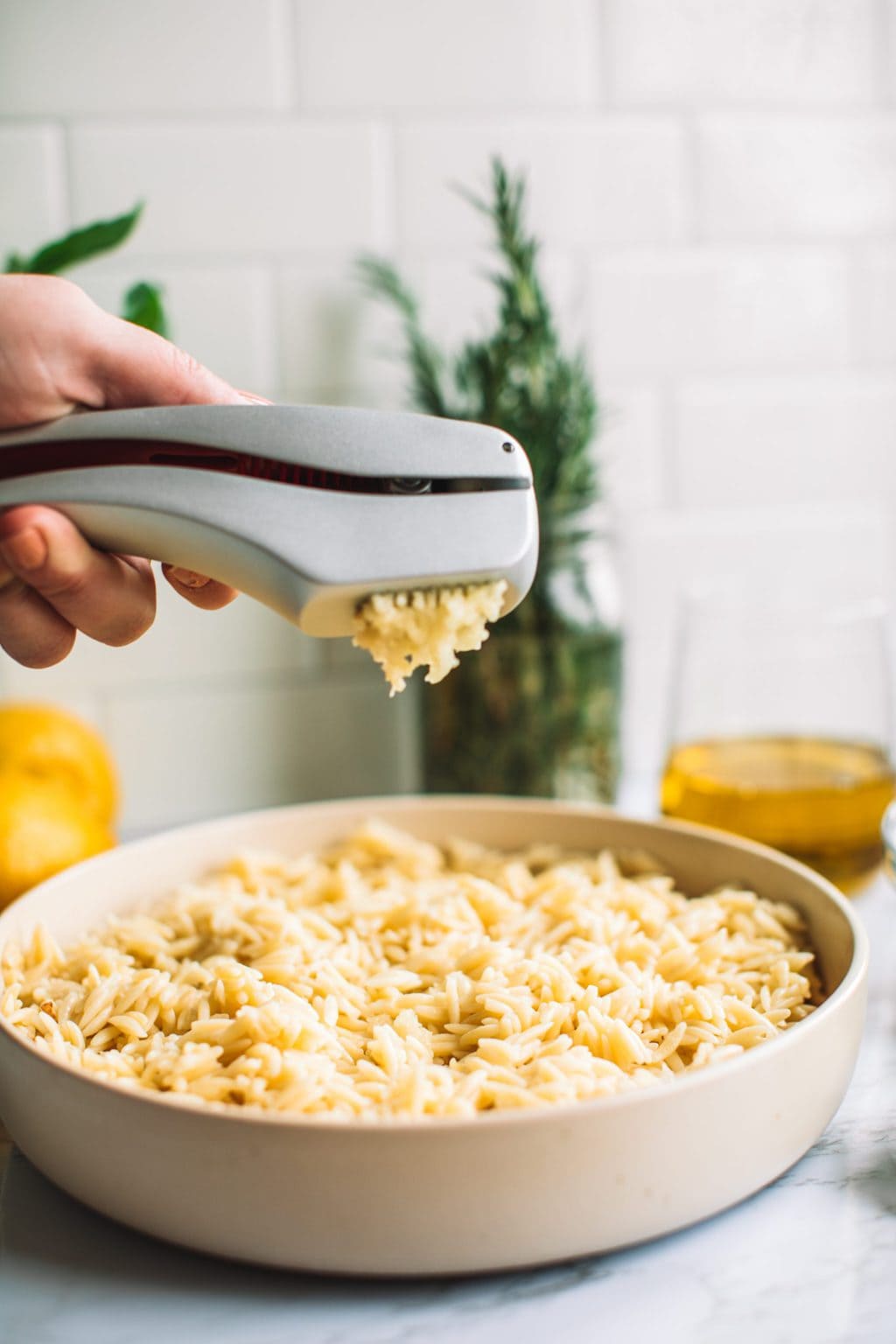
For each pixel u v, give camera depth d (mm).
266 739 867
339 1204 361
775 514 938
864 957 457
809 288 915
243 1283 399
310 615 423
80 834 622
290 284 814
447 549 408
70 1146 397
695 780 671
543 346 747
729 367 909
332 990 476
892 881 550
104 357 454
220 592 549
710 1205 396
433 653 428
